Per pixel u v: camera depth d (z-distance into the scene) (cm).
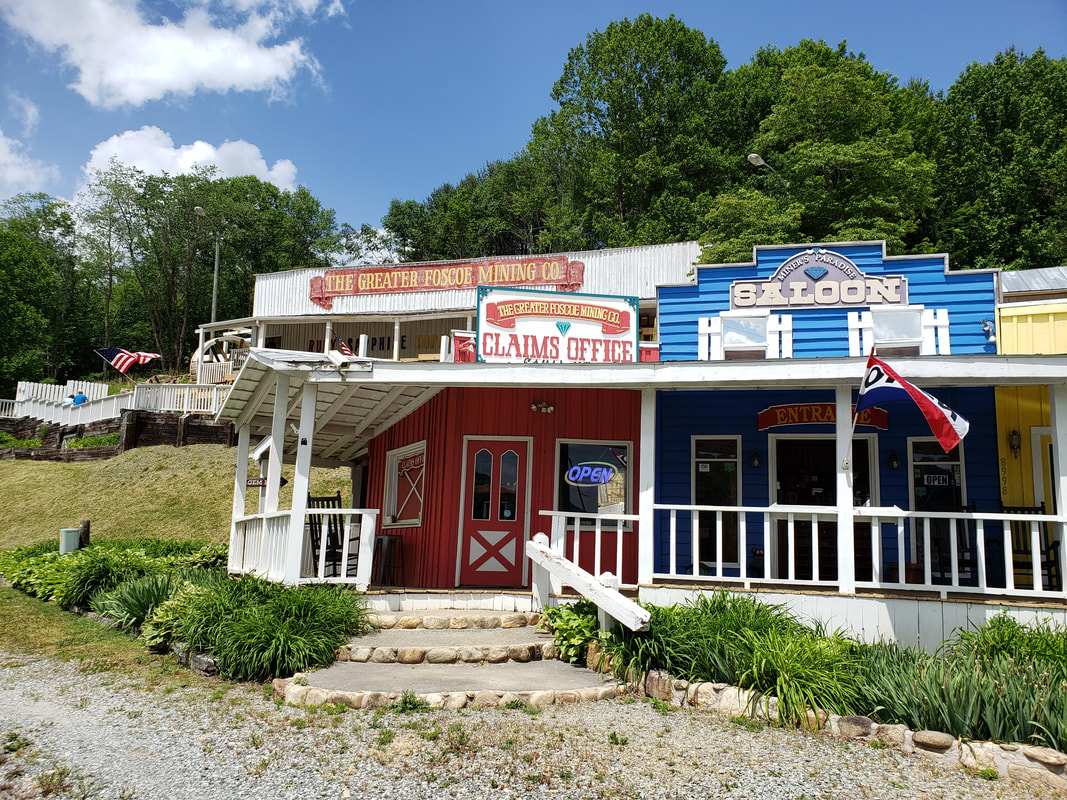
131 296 6406
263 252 6241
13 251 5172
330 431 1388
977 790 512
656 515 1198
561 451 1159
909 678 629
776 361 862
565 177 5203
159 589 1059
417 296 2989
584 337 1222
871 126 3272
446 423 1155
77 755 557
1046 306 1114
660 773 523
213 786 498
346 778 509
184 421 2698
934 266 1182
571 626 812
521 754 548
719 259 2519
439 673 739
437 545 1124
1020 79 3703
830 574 1146
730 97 4356
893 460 1128
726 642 698
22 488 2525
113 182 5862
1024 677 609
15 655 916
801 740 593
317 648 765
